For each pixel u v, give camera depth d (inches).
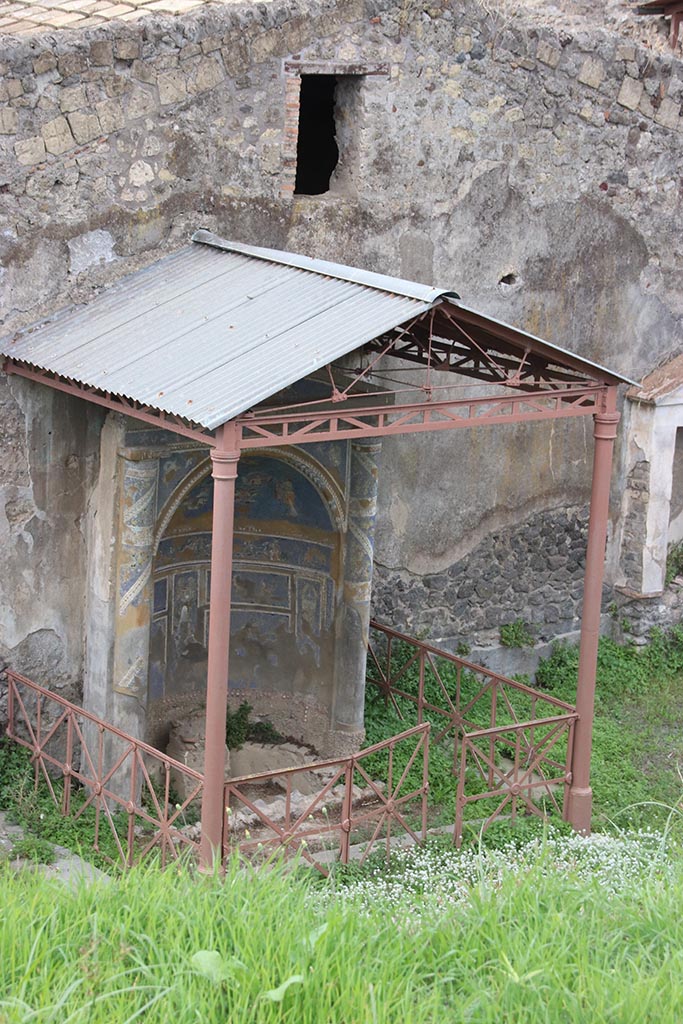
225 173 435.2
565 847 394.9
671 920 284.2
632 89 507.8
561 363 398.0
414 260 476.4
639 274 529.3
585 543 540.7
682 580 564.7
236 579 461.1
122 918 270.5
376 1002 242.2
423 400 486.3
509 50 479.8
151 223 424.2
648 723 507.5
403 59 459.2
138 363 369.4
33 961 251.0
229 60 429.1
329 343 351.9
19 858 379.2
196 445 411.5
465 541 511.5
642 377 541.6
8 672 417.7
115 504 411.2
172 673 453.1
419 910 300.0
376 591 496.4
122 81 412.2
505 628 527.5
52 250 408.5
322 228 456.4
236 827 413.1
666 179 526.0
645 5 625.9
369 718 478.9
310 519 451.5
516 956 263.7
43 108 401.4
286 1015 241.3
